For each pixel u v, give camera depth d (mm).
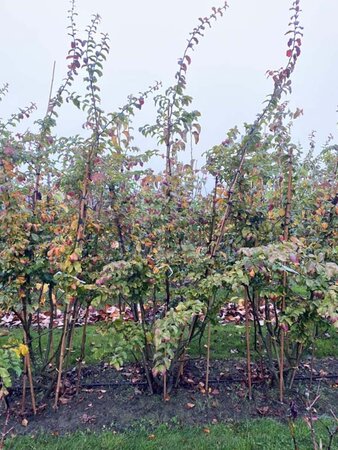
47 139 2770
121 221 2971
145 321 2961
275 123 2811
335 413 2791
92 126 2615
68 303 2605
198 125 2867
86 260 2781
